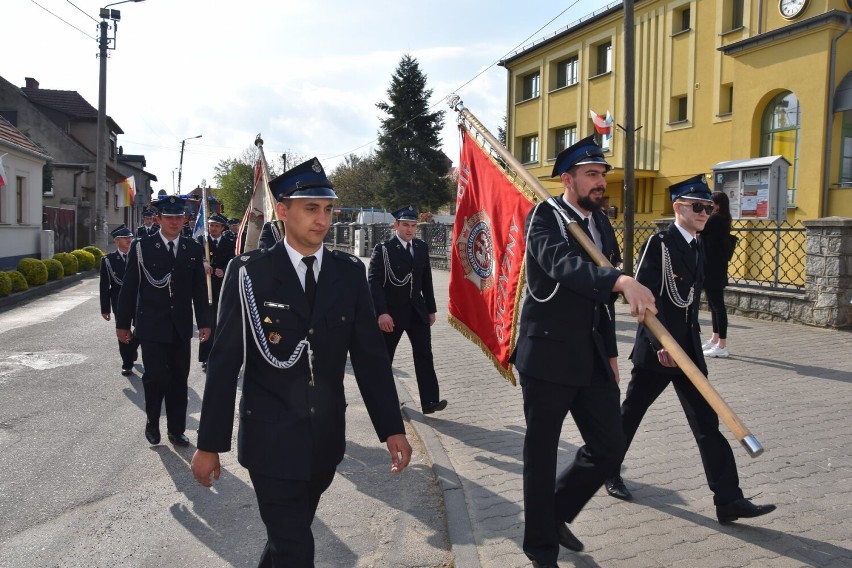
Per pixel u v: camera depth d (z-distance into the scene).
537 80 26.98
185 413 5.70
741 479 4.55
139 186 50.03
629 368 7.95
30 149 19.36
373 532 4.05
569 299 3.28
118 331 5.66
